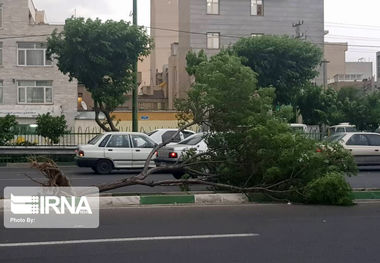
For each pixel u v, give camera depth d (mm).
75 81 41750
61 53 27375
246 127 12562
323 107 39000
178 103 13266
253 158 12523
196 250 7809
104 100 26969
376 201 12664
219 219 10227
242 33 47250
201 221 10008
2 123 26312
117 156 19938
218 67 12797
